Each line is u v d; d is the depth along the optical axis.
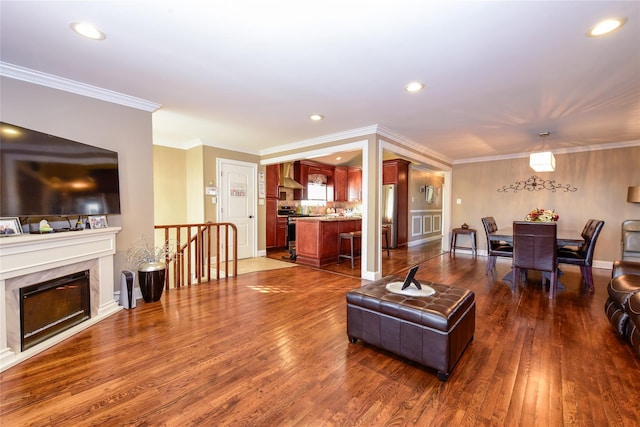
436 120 3.74
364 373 1.87
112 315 2.77
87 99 2.75
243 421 1.45
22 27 1.82
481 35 1.89
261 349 2.16
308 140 4.97
